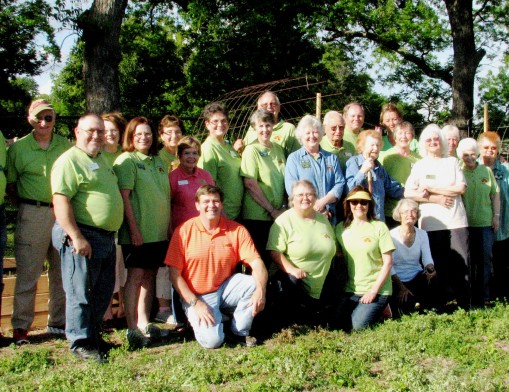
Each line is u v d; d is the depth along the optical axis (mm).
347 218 6426
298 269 6047
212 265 5664
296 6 22375
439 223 6828
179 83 25578
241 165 6457
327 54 29766
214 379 4723
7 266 7570
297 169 6418
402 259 6727
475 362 5012
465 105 21766
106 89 14586
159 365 5125
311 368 4922
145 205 5680
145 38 25359
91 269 5250
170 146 6668
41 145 5879
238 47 22938
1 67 18938
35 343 5828
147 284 5879
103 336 5930
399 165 7148
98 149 5320
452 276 6852
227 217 6402
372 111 32344
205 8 22453
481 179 7211
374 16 25859
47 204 5855
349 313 6164
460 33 21750
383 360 5133
